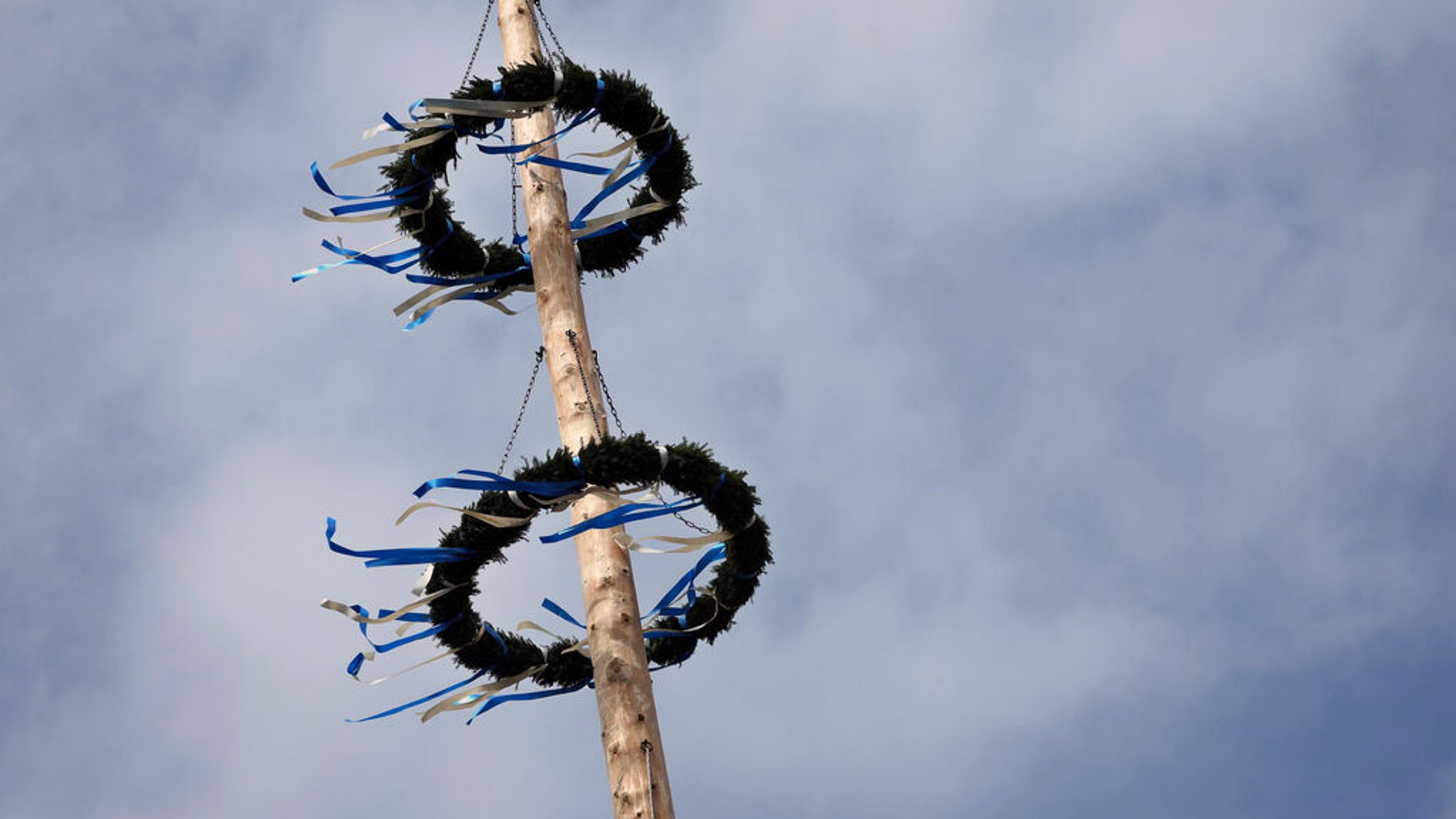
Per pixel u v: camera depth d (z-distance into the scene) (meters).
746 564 14.31
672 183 15.46
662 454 13.70
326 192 14.95
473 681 14.98
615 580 13.96
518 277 15.95
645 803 13.09
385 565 14.14
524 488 13.62
